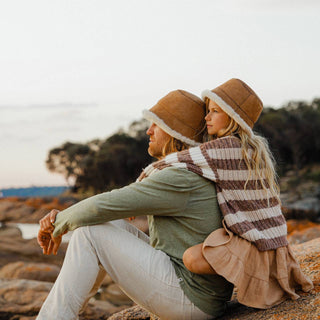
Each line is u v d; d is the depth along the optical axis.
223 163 2.31
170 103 2.65
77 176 63.25
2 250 15.54
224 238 2.26
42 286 6.44
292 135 54.50
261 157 2.40
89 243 2.32
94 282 2.33
